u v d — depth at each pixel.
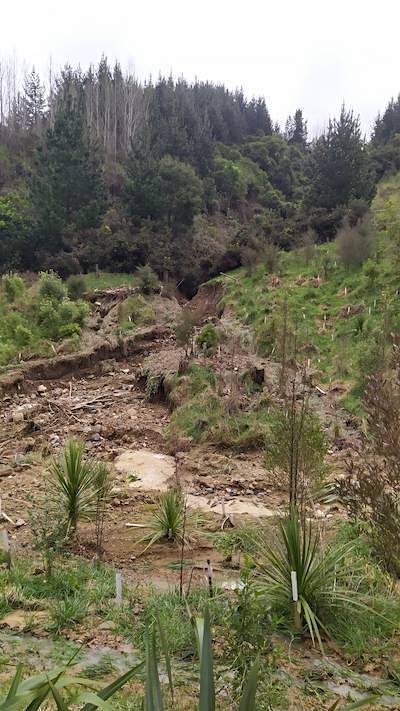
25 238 29.97
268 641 3.46
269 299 18.97
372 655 3.99
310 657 3.92
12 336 18.17
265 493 8.34
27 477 8.80
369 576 4.85
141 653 3.84
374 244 19.83
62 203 31.12
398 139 45.59
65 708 1.87
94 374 16.86
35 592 4.88
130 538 6.67
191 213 34.44
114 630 4.20
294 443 7.02
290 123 78.06
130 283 27.22
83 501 6.71
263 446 10.04
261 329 16.70
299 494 7.14
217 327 18.48
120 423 12.06
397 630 4.30
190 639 3.97
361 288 17.02
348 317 15.92
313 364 14.09
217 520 7.28
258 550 5.53
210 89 70.19
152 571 5.73
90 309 21.97
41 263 29.45
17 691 1.90
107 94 55.72
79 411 13.20
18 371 15.53
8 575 5.17
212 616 4.24
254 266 24.20
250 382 12.66
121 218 33.91
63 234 30.48
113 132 54.78
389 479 5.21
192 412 11.34
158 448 10.76
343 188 29.25
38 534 6.11
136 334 19.62
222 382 12.59
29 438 11.03
